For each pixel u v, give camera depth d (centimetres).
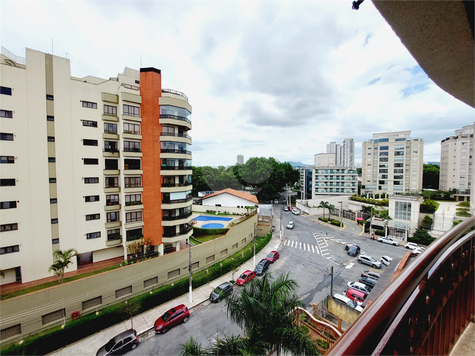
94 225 2133
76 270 2036
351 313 1692
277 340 858
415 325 220
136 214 2281
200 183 6384
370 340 143
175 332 1586
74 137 2033
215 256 2556
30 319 1454
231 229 2834
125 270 1839
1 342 1367
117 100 2217
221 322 1684
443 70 223
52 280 1866
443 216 3303
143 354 1408
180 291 2016
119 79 2272
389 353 183
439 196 4450
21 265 1814
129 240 2219
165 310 1819
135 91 2256
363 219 4553
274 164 6881
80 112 2056
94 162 2130
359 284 2080
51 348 1416
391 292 176
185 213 2505
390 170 5322
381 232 3647
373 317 156
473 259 342
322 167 6406
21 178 1812
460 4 138
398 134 5462
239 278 2236
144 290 1950
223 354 852
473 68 205
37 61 1859
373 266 2617
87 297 1662
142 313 1780
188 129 2545
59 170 1966
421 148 5062
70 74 2006
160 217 2345
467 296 322
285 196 8175
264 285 1050
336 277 2372
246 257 2759
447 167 5119
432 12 153
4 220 1747
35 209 1866
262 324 897
